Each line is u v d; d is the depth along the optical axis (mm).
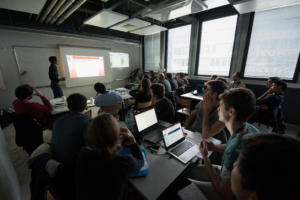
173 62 5629
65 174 1000
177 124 1333
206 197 929
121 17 3076
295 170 276
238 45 3738
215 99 1400
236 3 2494
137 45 6191
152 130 1486
